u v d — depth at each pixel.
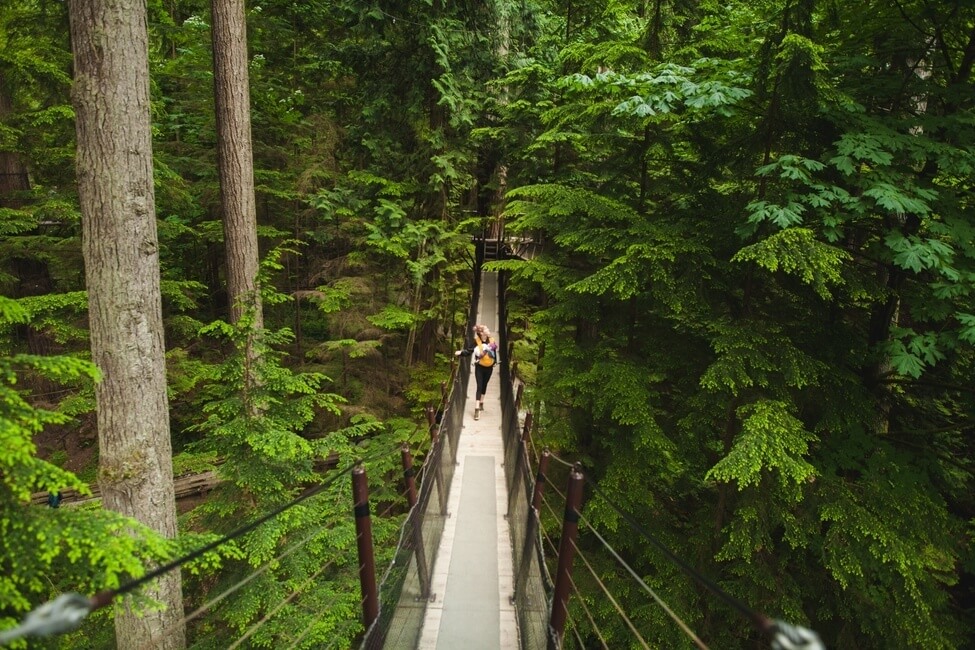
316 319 12.70
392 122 11.16
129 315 4.10
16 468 1.73
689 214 6.76
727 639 6.14
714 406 6.21
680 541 6.72
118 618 4.04
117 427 4.11
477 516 6.21
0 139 8.11
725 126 6.74
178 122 11.19
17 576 1.66
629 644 6.17
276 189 10.34
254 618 4.18
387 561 5.39
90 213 4.00
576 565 7.26
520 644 4.11
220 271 13.35
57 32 8.33
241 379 4.70
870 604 5.62
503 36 12.52
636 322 7.79
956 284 4.80
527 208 8.16
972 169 4.73
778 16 5.45
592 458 8.19
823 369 5.44
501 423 9.60
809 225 5.74
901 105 5.97
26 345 8.56
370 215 10.75
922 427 7.05
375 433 9.84
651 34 7.61
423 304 13.23
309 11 12.01
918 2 5.84
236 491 4.74
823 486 5.53
